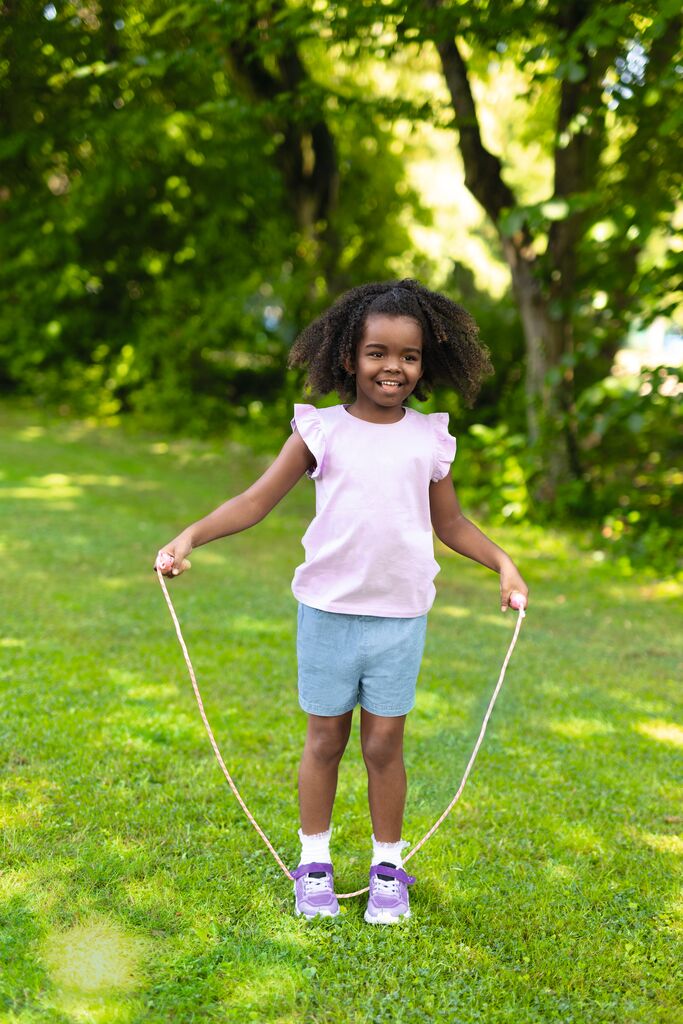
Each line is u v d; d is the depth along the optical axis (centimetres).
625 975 227
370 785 252
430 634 527
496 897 259
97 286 1424
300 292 1250
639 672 475
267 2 708
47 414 1396
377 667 242
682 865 280
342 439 236
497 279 1870
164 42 1011
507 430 916
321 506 238
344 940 235
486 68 1030
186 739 355
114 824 286
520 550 761
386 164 1428
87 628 491
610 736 386
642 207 720
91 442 1216
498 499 855
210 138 1226
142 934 233
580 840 294
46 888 249
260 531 796
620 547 747
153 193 1329
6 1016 201
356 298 242
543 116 1122
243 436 1230
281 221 1310
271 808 303
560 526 827
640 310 765
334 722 249
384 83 1394
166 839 279
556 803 320
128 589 575
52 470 1001
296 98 906
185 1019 204
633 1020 211
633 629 558
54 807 294
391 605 239
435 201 1830
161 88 1186
